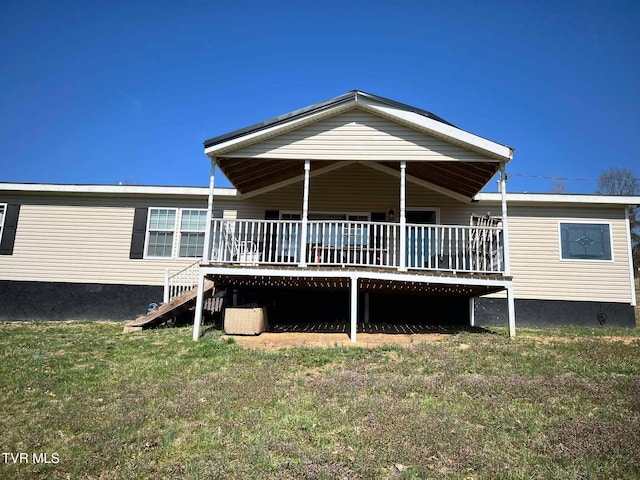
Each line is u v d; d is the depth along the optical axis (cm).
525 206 1184
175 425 406
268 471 316
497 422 405
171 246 1227
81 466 329
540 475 310
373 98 871
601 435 368
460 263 1035
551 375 553
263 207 1210
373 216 1173
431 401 463
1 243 1240
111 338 868
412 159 870
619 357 648
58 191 1232
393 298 1123
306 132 891
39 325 1095
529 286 1155
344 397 475
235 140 873
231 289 1074
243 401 461
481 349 702
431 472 315
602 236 1164
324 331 923
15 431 400
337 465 323
